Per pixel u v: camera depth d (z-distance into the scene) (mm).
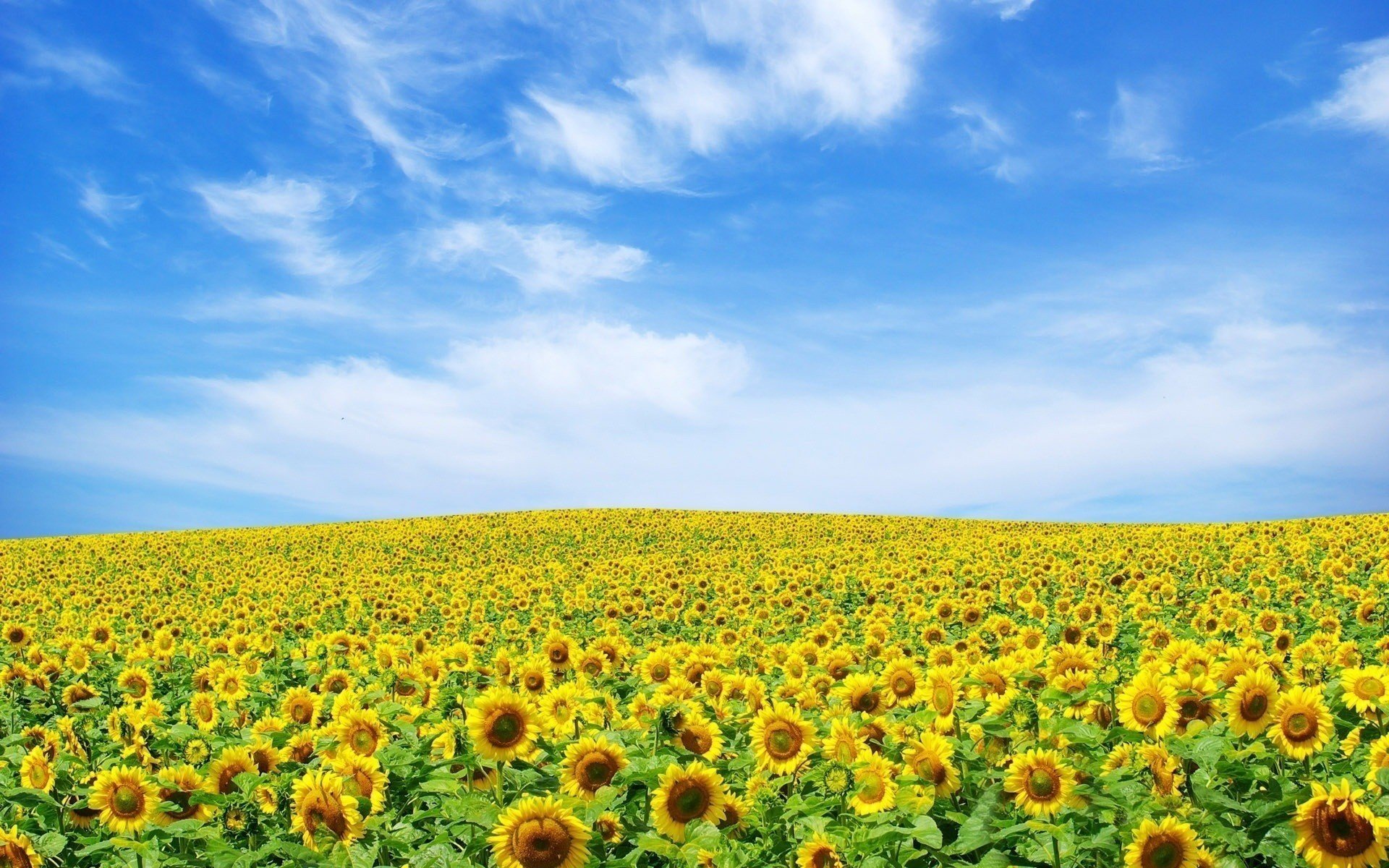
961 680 7500
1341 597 15273
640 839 5547
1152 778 5969
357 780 6230
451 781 6176
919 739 7090
